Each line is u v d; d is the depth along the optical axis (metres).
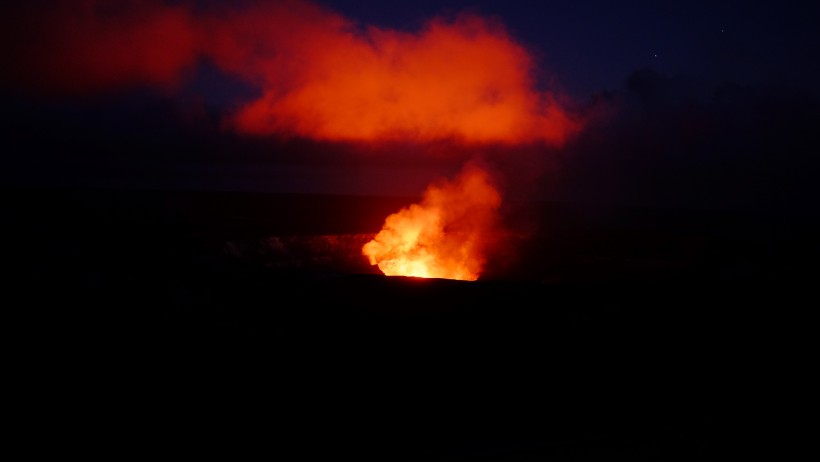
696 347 6.20
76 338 5.39
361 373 5.64
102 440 4.23
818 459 4.18
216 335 5.89
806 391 5.30
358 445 4.45
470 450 4.32
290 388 5.24
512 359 6.04
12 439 4.09
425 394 5.36
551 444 4.39
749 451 4.29
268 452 4.29
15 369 4.80
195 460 4.12
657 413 5.00
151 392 4.87
